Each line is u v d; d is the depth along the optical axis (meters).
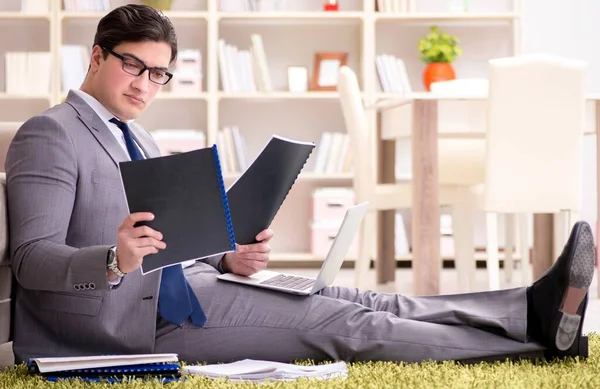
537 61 3.51
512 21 5.77
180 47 5.80
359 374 1.81
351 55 5.85
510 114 3.54
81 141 1.85
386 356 1.96
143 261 1.69
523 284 4.50
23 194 1.79
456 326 2.00
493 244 3.66
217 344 1.93
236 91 5.56
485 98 3.62
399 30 5.84
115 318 1.85
